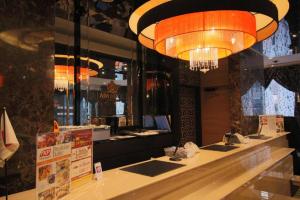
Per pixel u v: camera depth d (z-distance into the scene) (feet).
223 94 21.63
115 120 15.79
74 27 13.48
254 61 22.99
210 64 9.76
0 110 7.30
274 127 17.61
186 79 21.16
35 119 8.18
